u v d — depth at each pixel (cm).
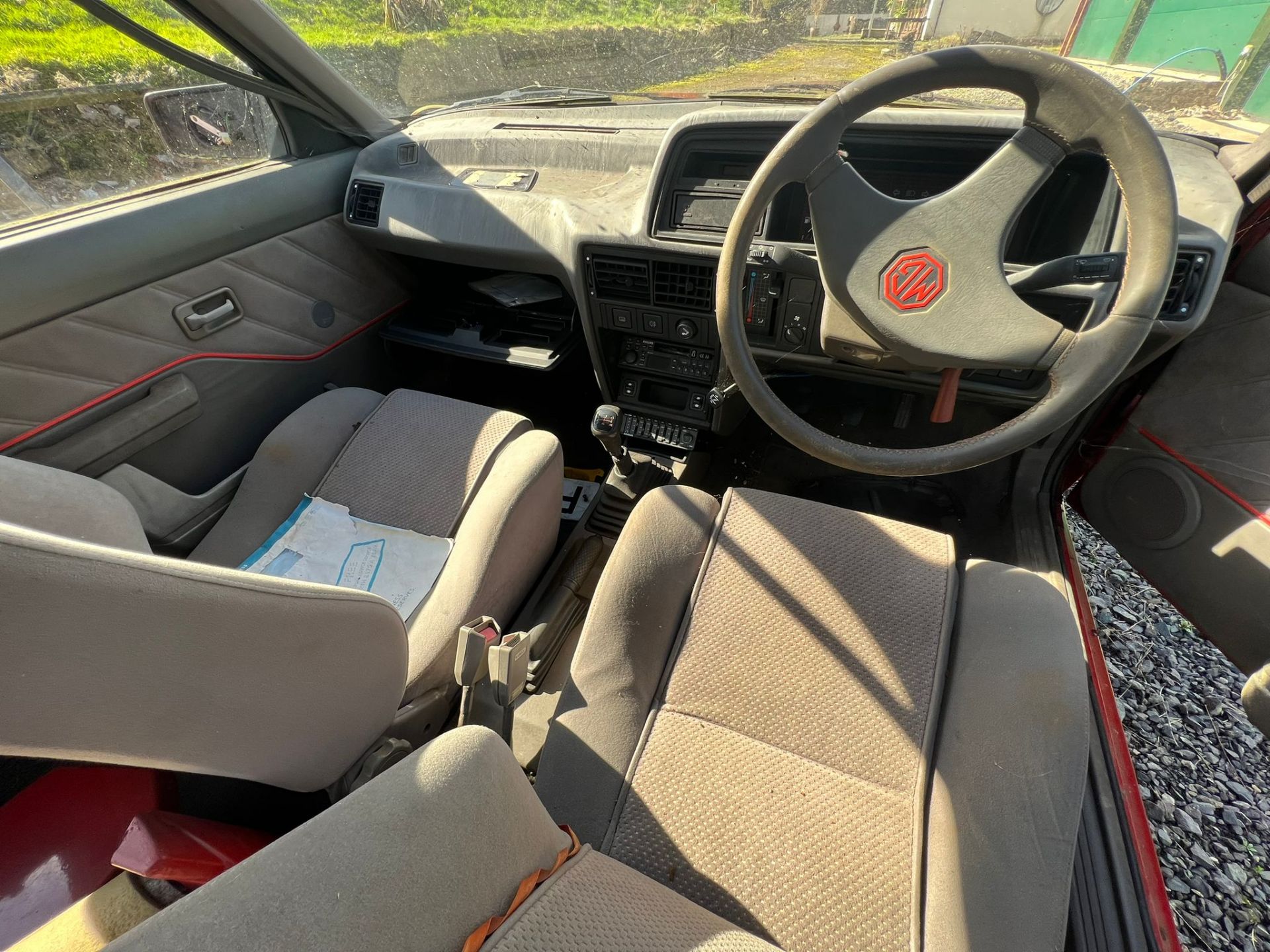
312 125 164
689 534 105
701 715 89
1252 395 120
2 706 44
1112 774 104
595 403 216
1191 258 105
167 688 53
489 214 153
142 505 130
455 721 117
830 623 93
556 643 130
